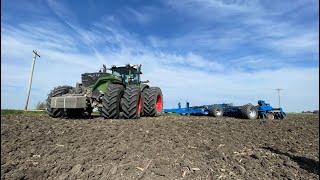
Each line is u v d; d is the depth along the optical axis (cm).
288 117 1753
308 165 519
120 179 403
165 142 575
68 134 649
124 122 845
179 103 1762
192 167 446
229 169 457
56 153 513
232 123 1002
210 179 414
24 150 527
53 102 954
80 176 415
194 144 584
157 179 402
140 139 595
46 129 703
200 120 1048
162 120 959
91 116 1070
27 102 2011
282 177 446
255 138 724
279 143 688
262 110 1633
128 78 1166
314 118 1595
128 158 473
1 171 429
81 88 1006
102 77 1006
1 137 614
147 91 1152
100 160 469
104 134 646
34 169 437
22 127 724
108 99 946
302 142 726
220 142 625
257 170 464
